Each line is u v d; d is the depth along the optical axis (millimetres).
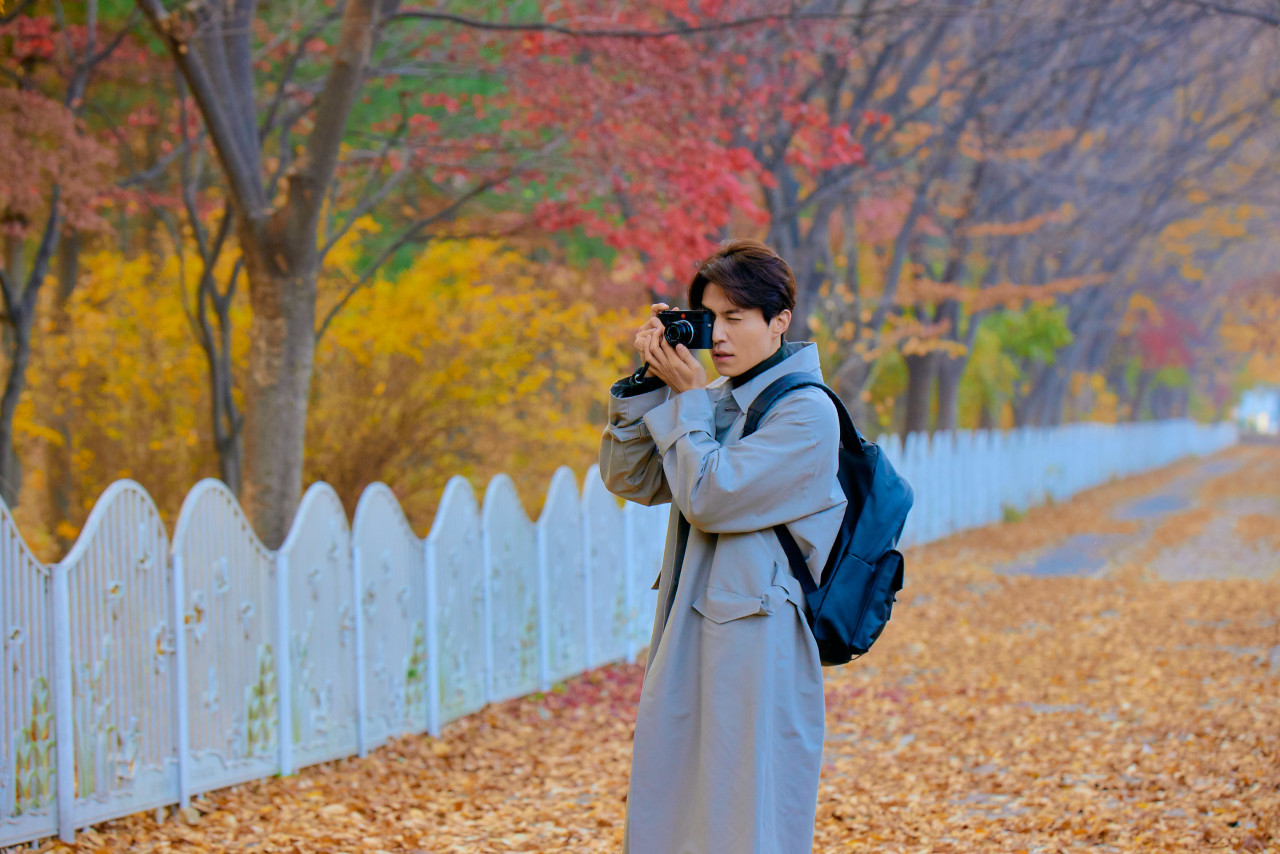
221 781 5820
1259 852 4688
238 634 5949
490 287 11781
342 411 11164
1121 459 40781
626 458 3221
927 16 12789
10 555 4754
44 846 4836
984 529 22094
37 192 8664
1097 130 24078
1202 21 19578
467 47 11125
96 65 11078
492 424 12055
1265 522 23047
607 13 9898
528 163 9773
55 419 11359
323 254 8383
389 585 7098
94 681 5098
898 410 28625
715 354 3121
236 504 5969
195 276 11539
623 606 10008
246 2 7969
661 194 9867
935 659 10258
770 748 2947
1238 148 24562
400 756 6844
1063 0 15961
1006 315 26609
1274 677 8727
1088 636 11141
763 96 11125
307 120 12680
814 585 3021
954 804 5820
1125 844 4898
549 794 6141
